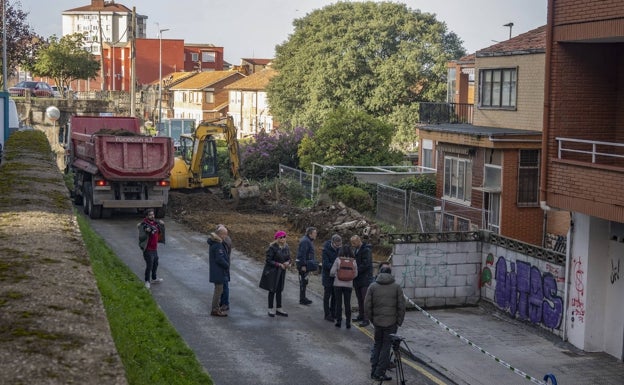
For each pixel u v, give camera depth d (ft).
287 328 53.47
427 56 219.61
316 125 155.63
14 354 15.21
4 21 154.10
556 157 54.08
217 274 54.54
